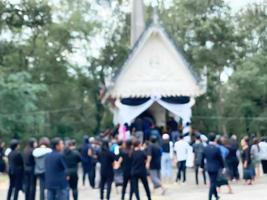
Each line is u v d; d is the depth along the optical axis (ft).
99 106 189.06
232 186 77.56
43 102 178.19
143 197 67.21
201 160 81.46
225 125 180.45
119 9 184.55
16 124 132.36
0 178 98.02
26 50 166.40
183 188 77.51
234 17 183.52
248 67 163.22
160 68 117.91
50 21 154.51
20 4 148.77
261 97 167.43
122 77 116.78
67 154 56.29
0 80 130.62
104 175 61.11
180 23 174.09
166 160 81.56
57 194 48.37
